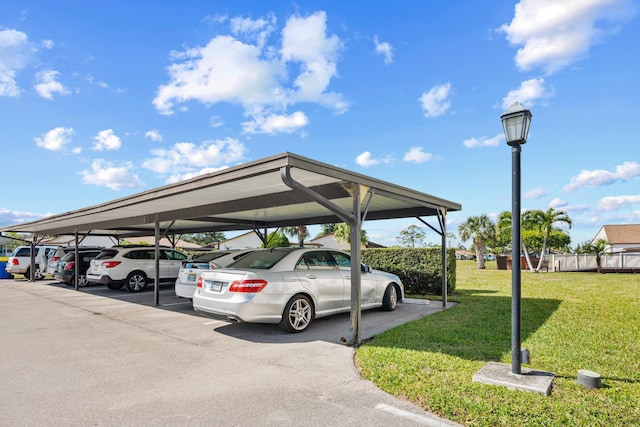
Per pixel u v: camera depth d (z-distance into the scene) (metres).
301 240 28.67
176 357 4.85
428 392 3.52
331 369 4.30
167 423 3.03
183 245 45.72
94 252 14.18
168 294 11.56
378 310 8.28
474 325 6.48
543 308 8.32
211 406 3.34
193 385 3.85
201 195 6.73
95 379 4.06
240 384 3.87
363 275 7.78
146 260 12.46
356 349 5.12
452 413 3.12
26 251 18.08
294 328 6.13
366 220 9.93
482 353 4.77
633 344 5.26
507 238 30.02
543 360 4.52
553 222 24.52
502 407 3.17
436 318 7.16
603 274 22.16
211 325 6.82
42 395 3.63
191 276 8.45
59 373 4.27
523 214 29.00
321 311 6.63
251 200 6.96
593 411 3.10
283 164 4.39
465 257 61.59
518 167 3.99
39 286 14.43
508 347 5.04
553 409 3.14
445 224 8.77
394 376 3.95
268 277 5.98
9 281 17.16
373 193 6.10
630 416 3.02
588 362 4.45
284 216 11.10
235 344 5.47
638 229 41.94
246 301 5.71
